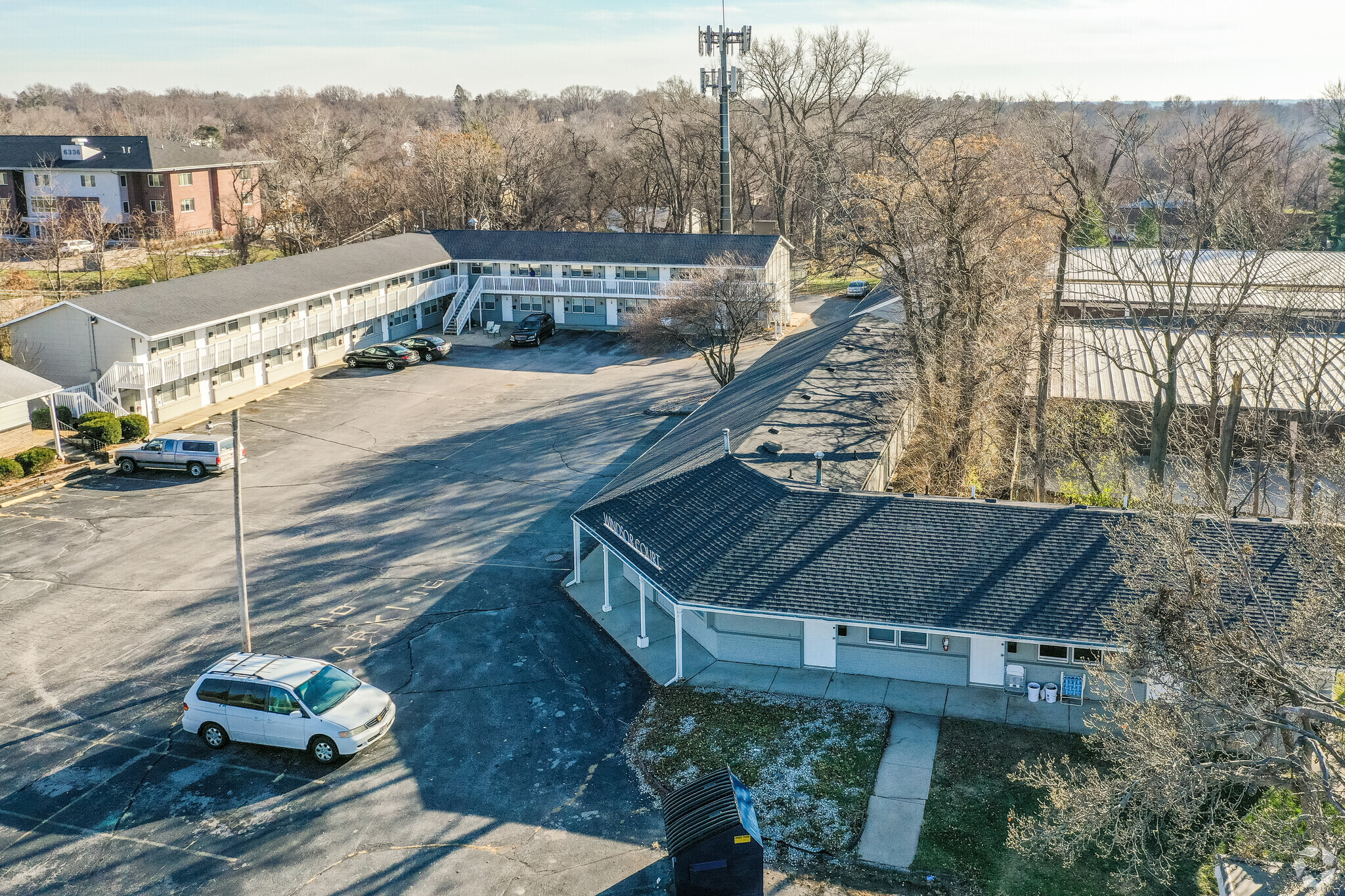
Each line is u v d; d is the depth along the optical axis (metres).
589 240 71.50
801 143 91.12
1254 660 17.66
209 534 37.75
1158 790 17.55
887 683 26.66
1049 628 23.91
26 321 50.41
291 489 42.25
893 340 45.72
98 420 46.03
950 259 37.22
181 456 43.91
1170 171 47.34
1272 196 40.41
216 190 96.56
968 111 88.19
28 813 22.44
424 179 94.69
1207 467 32.81
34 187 91.44
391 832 21.67
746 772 23.17
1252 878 17.38
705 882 18.95
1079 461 39.97
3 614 31.56
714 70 75.12
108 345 49.78
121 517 39.50
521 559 35.28
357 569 34.56
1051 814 21.11
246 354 55.22
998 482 40.75
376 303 65.00
